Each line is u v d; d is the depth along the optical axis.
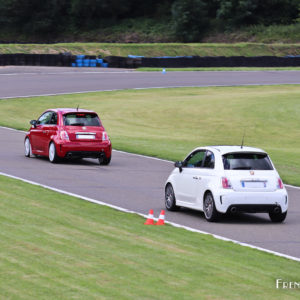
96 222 41.78
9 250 32.25
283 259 34.75
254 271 30.91
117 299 25.17
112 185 62.56
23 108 151.75
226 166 47.59
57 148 76.06
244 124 143.75
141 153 94.00
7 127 120.00
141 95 182.00
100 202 51.47
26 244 33.75
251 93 192.75
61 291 25.83
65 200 50.25
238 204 46.66
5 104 155.50
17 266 29.30
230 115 154.25
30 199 49.03
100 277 28.17
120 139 111.88
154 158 89.25
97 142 77.25
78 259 31.14
